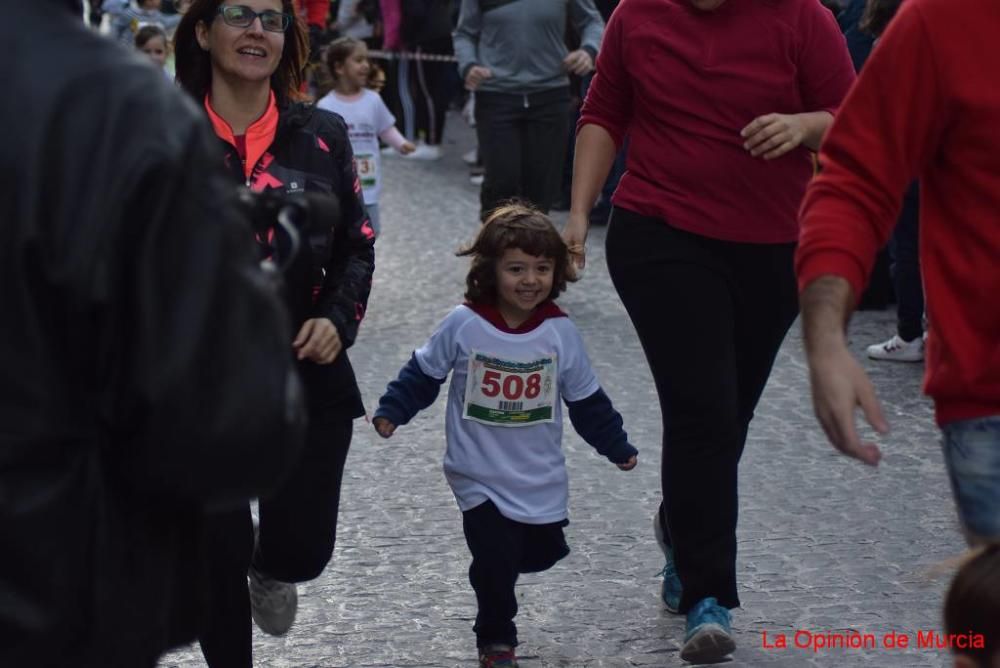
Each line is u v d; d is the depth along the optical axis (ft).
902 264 42.32
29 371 11.00
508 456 23.53
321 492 21.24
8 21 11.46
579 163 24.97
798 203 23.58
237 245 11.43
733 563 23.47
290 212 13.83
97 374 11.23
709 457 23.16
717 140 23.07
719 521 23.27
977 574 13.62
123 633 11.63
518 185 52.31
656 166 23.48
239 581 20.27
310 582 27.07
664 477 23.62
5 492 11.00
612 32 24.06
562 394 24.13
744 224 23.21
